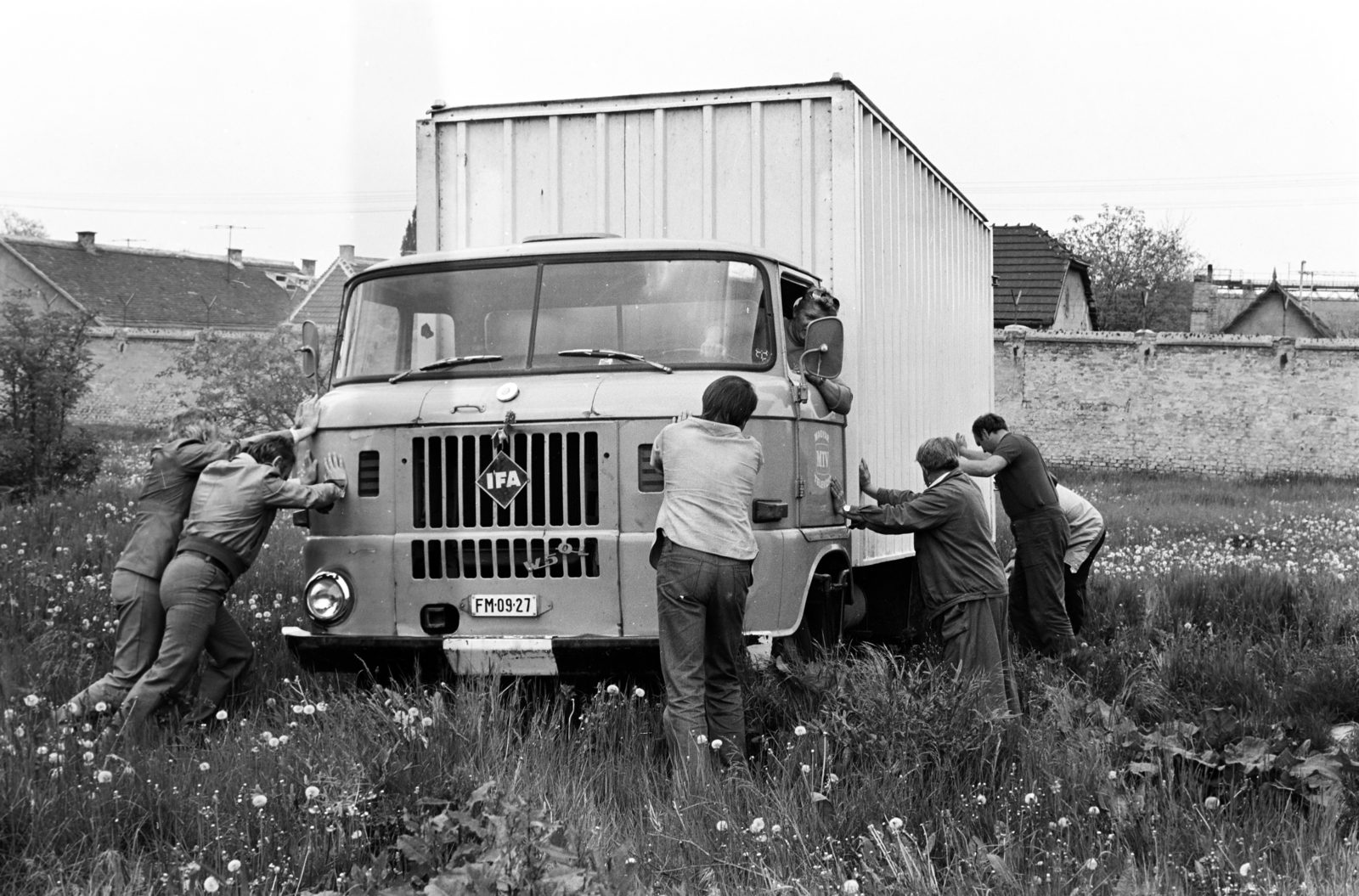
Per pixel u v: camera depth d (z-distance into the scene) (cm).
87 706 629
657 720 612
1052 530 866
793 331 712
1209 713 647
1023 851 464
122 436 3244
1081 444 3506
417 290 686
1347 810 519
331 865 437
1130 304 6588
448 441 625
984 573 690
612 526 611
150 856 448
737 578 569
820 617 718
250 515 645
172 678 629
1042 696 686
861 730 552
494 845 413
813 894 415
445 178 868
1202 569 1205
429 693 616
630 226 831
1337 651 804
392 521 629
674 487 576
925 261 1007
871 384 822
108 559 1008
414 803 477
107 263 6097
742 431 618
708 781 514
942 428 1082
